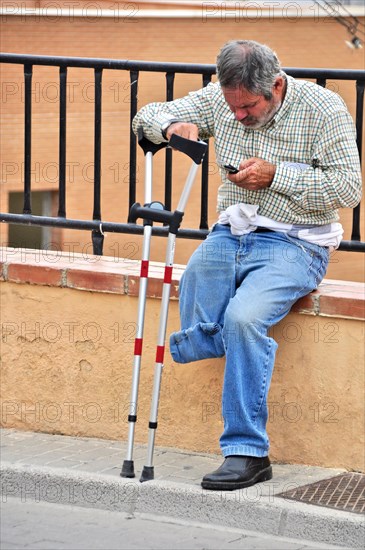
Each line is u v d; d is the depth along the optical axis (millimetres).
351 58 41188
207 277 12781
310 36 40969
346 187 12227
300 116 12383
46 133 35281
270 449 13297
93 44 36312
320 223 12750
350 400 12875
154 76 35625
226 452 12430
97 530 12023
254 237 12711
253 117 12266
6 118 34656
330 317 12789
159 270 14234
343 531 11656
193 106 13039
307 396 13055
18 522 12266
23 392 14617
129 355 13945
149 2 37375
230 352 12242
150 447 12672
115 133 36656
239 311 12148
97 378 14180
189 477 12836
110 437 14234
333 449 13039
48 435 14516
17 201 35281
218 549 11516
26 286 14359
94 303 14031
